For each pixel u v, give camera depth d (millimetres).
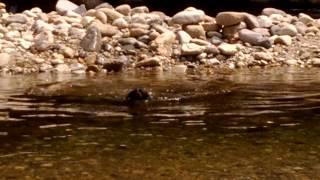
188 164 2811
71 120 3750
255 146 3123
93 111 3926
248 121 3725
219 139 3275
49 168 2752
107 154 2975
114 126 3582
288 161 2861
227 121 3730
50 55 5523
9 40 5730
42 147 3107
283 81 4781
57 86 4578
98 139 3271
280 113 3895
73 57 5527
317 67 5465
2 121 3727
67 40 5781
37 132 3438
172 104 4074
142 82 4719
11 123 3672
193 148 3084
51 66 5336
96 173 2678
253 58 5660
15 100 4164
